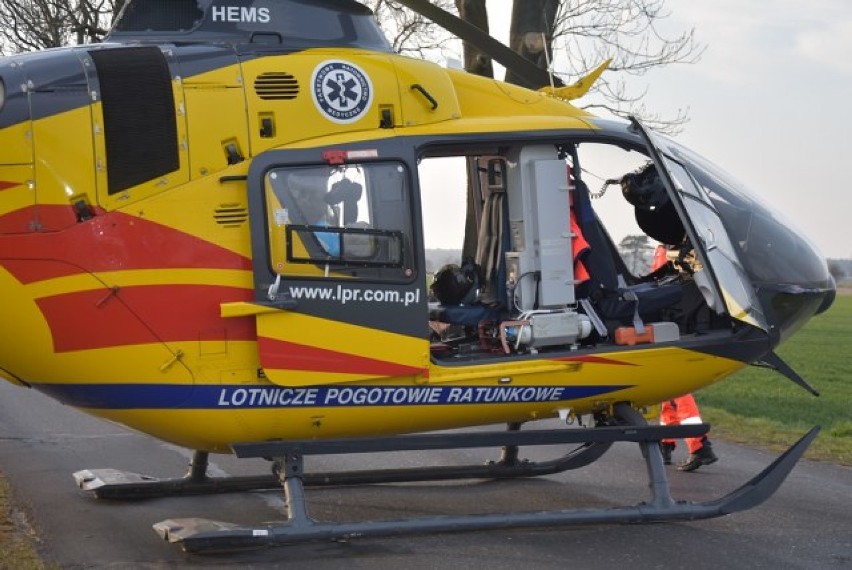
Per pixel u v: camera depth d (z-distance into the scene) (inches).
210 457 332.2
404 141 238.7
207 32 240.7
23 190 214.8
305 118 233.3
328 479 285.4
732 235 264.2
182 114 225.5
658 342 257.9
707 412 446.6
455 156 268.2
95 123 220.1
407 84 243.8
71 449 341.1
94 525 246.1
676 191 251.0
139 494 271.4
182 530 216.4
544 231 253.8
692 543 241.0
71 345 217.5
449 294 271.0
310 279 225.1
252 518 256.7
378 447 227.0
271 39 242.2
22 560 209.0
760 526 258.4
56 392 225.3
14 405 430.9
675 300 271.1
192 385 222.1
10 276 214.1
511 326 249.6
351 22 250.4
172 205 221.5
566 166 256.2
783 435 392.5
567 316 250.8
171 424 225.6
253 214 223.0
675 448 352.8
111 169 219.8
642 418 254.1
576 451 314.7
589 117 264.7
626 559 226.7
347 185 232.2
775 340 266.8
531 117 256.2
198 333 221.3
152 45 233.0
